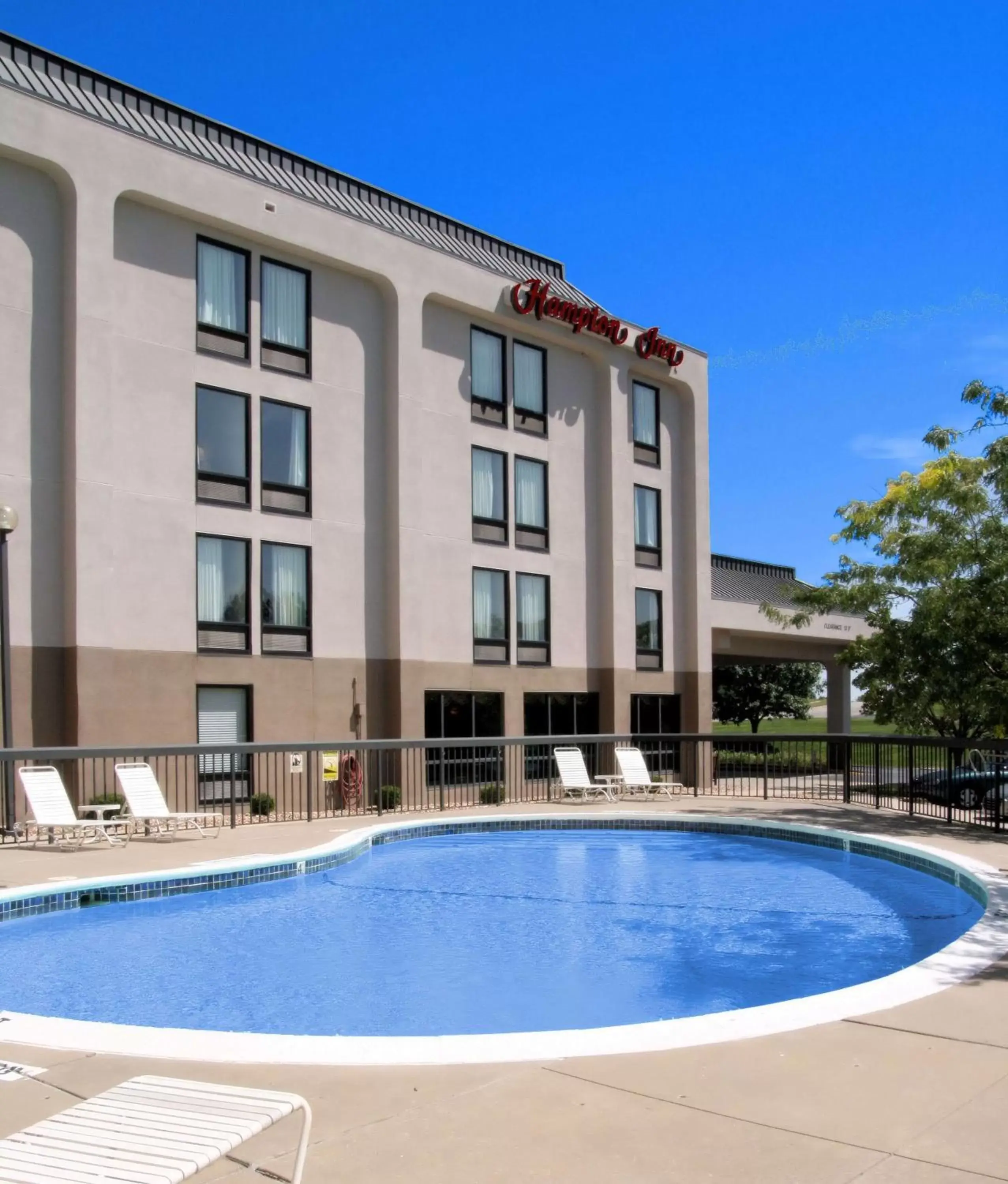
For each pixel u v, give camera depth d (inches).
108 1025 235.6
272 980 333.1
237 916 432.8
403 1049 219.1
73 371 672.4
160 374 727.1
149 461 718.5
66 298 679.1
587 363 1038.4
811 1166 163.6
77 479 669.9
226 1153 138.2
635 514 1064.2
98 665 674.8
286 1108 137.8
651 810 764.0
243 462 773.3
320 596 814.5
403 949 375.2
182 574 730.8
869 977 336.5
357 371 848.3
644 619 1074.1
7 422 655.1
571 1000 310.0
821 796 891.4
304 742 687.7
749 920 424.8
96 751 579.2
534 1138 174.6
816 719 3368.6
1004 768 673.0
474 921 424.2
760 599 1305.4
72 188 674.8
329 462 824.9
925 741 695.7
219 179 750.5
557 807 791.1
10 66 723.4
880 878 526.9
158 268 730.8
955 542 868.0
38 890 422.9
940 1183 157.6
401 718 842.8
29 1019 239.6
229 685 756.6
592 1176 160.4
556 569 994.7
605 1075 203.9
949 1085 199.3
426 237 953.5
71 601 668.7
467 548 911.0
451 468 902.4
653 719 1080.2
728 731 2691.9
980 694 772.6
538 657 975.0
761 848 633.6
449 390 906.7
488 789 872.9
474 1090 196.4
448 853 618.5
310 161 917.8
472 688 908.6
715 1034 228.7
